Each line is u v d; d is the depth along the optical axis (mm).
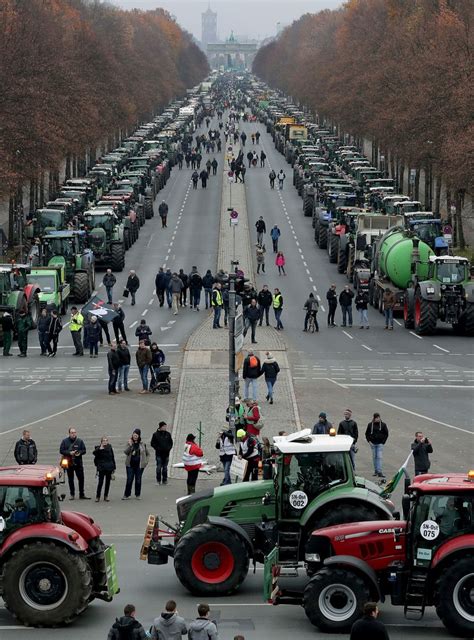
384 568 38844
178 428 69000
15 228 155375
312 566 40156
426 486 38438
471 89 145750
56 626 38875
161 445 58719
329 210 159750
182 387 80000
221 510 43031
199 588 42156
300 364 89062
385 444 65562
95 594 40031
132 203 172500
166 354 92000
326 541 39281
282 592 39969
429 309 101125
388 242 113312
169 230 172875
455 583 37594
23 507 39000
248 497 43000
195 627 33062
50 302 106938
